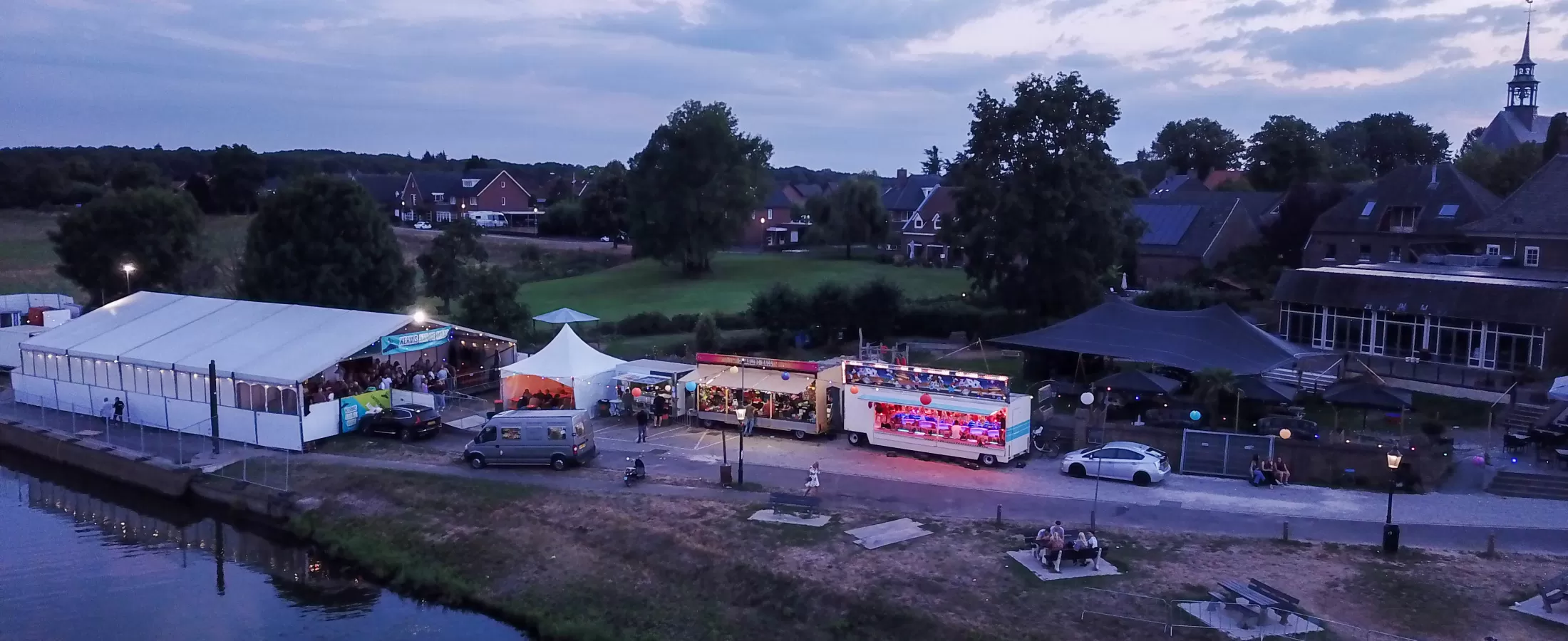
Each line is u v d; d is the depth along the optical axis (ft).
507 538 99.50
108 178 508.53
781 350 196.24
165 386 139.03
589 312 241.14
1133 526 94.94
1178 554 87.35
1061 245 184.55
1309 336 165.68
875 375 123.34
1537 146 249.55
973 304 219.82
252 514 114.52
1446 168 210.79
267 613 90.99
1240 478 110.52
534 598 89.56
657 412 138.51
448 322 192.03
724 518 99.35
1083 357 155.84
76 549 107.24
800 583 84.64
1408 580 80.69
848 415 125.90
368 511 108.47
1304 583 80.69
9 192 450.30
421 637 85.56
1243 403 124.26
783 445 127.24
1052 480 110.73
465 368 163.02
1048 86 185.37
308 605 92.58
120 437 136.15
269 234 204.54
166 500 120.16
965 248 193.67
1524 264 169.07
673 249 303.68
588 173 597.52
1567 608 75.10
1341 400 114.83
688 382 138.31
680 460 120.37
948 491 106.63
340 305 201.16
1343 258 220.23
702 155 296.30
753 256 358.64
